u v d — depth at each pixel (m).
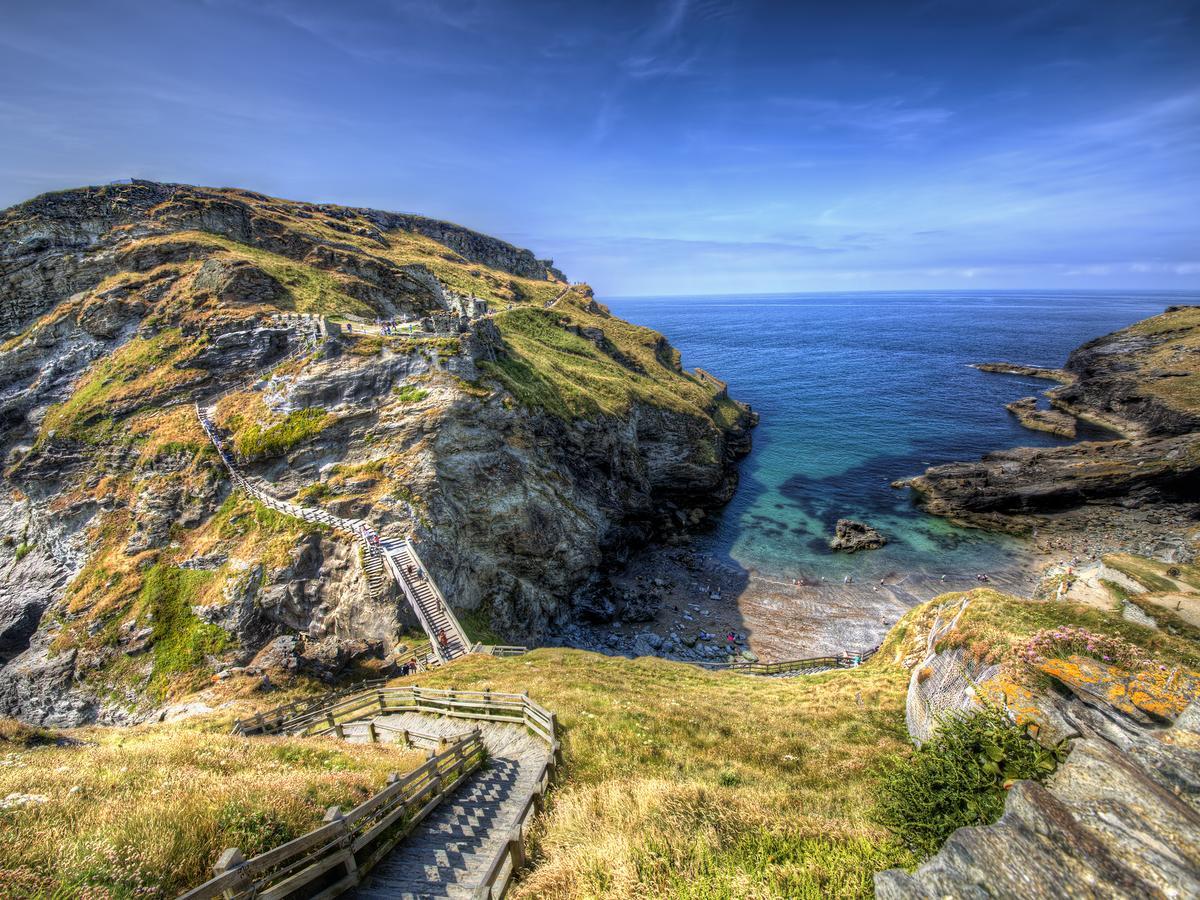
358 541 44.00
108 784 10.94
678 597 58.84
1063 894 5.53
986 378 145.25
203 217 77.69
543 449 59.91
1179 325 108.44
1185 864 5.43
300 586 43.03
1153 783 6.64
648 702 22.78
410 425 51.06
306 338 57.41
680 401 91.62
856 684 27.80
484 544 50.66
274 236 83.12
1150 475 64.62
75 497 52.66
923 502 75.25
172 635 42.09
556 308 126.62
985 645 19.56
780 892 8.15
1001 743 9.25
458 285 109.75
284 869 8.75
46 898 7.33
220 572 44.81
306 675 35.00
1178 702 10.90
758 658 47.81
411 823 12.43
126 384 57.66
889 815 9.88
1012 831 6.24
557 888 9.16
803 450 98.69
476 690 25.16
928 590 56.44
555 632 53.25
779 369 168.50
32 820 9.07
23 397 61.28
